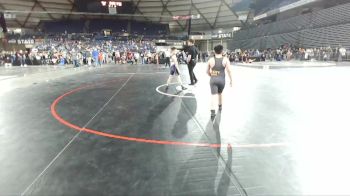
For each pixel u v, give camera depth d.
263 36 37.56
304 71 15.13
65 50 37.81
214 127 4.80
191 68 10.20
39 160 3.41
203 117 5.52
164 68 23.41
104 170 3.10
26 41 43.34
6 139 4.25
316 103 6.66
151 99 7.64
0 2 45.03
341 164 3.16
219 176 2.93
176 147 3.82
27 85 11.30
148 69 21.98
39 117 5.67
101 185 2.76
